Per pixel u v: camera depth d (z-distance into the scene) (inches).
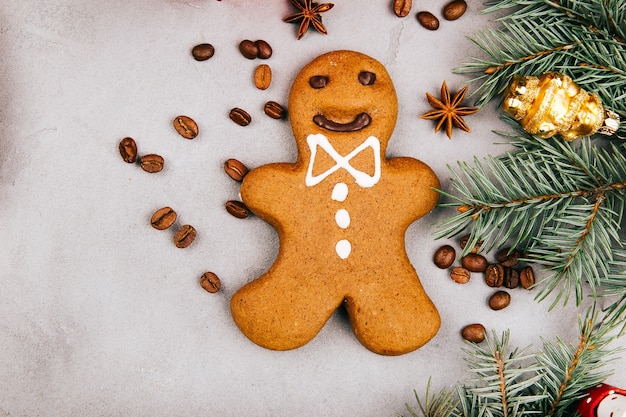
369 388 16.6
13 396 16.3
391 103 16.0
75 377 16.4
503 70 15.7
